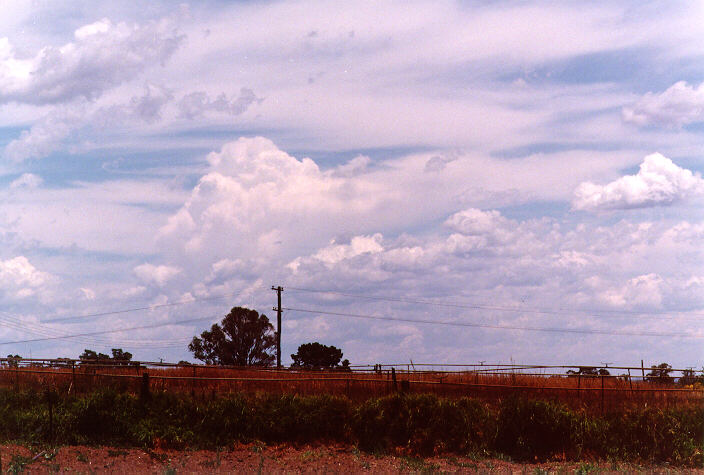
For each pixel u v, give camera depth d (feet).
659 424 67.77
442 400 69.56
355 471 56.34
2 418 62.34
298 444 65.46
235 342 200.44
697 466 64.03
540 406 67.31
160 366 95.71
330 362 214.90
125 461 56.80
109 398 66.23
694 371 87.20
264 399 70.64
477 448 65.05
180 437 62.95
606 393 84.58
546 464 61.87
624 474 57.72
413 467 58.18
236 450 62.85
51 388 73.97
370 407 68.13
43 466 52.42
